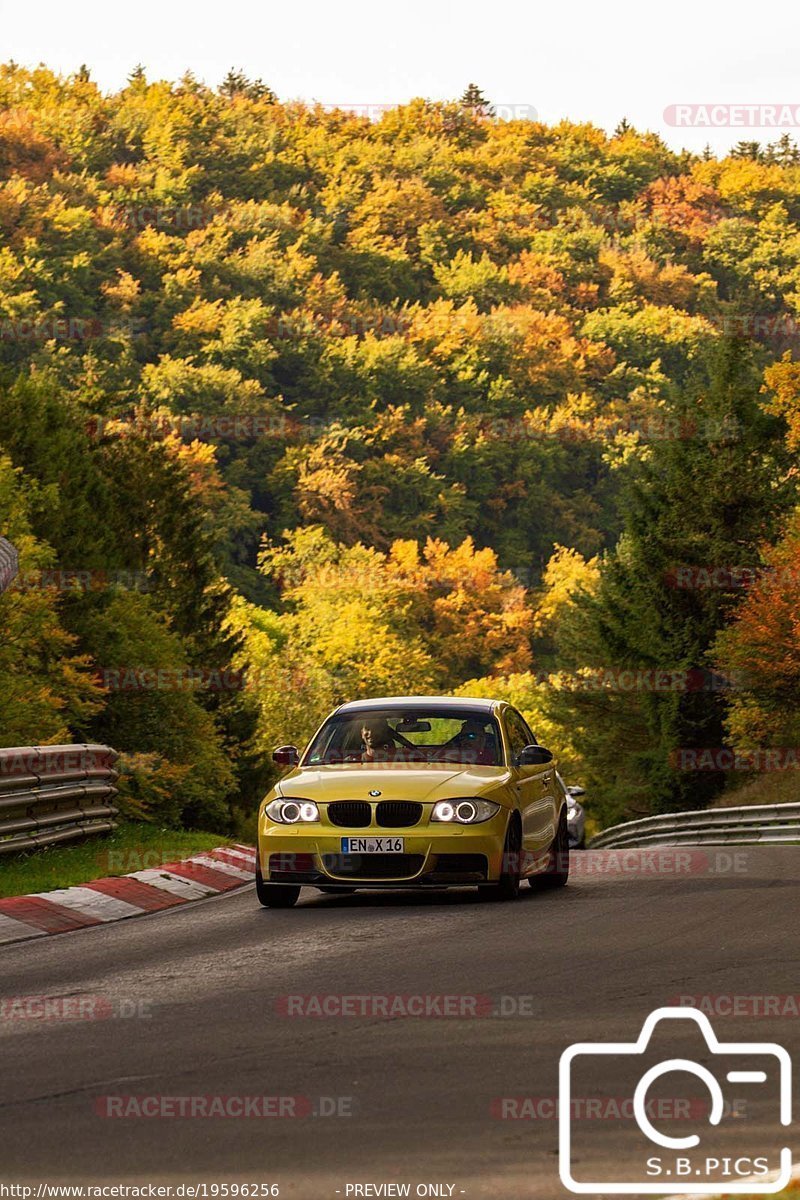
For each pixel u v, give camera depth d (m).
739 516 102.62
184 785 93.69
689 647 100.94
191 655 111.56
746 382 104.75
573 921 19.67
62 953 17.91
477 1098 10.38
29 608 78.19
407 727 24.09
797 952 16.69
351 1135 9.51
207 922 20.66
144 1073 11.28
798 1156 9.02
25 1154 9.17
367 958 16.86
